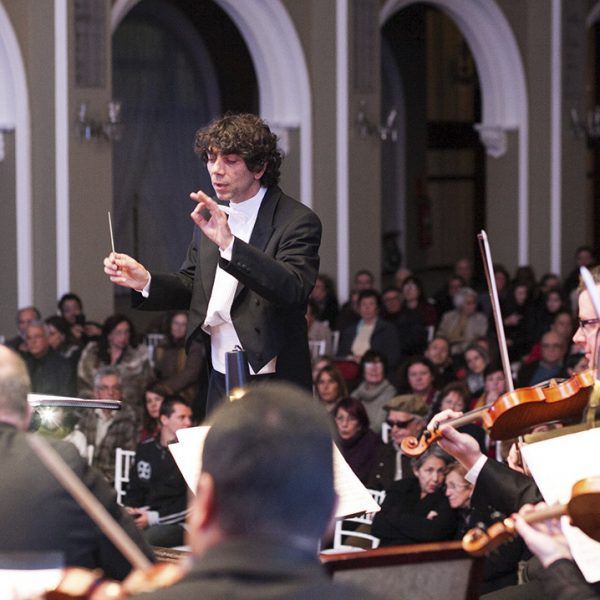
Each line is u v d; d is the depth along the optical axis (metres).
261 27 24.67
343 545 12.34
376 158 25.83
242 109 35.50
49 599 4.34
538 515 5.02
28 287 21.83
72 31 21.33
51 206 21.69
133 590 4.22
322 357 17.47
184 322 20.14
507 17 28.39
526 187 29.12
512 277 29.27
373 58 25.56
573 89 29.34
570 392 6.35
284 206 7.27
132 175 34.44
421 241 42.06
